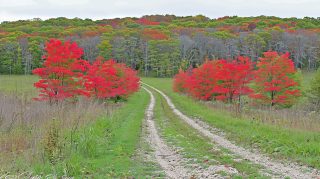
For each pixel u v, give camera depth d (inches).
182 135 929.5
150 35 5935.0
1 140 686.5
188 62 5002.5
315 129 839.7
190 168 540.1
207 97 1770.4
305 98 2065.7
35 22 7736.2
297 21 7224.4
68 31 6294.3
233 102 1668.3
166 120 1365.7
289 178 460.4
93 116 1052.5
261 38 5226.4
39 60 4820.4
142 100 2507.4
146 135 942.4
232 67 1486.2
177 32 6648.6
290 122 933.2
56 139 577.0
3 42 4842.5
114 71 1662.2
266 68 1466.5
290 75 1777.8
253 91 1514.5
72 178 471.5
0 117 815.7
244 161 578.6
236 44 5290.4
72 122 857.5
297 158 581.9
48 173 494.3
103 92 1571.1
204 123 1168.8
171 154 668.1
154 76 5118.1
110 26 7199.8
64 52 1249.4
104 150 674.2
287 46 5103.3
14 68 4638.3
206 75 1745.8
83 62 1310.3
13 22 7677.2
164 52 5083.7
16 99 1117.7
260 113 1180.5
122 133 922.1
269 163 559.8
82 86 1483.8
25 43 4751.5
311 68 4911.4
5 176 471.2
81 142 639.1
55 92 1259.2
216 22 7751.0
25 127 784.3
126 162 577.6
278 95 1478.8
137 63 5462.6
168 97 2728.8
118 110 1592.0
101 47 5315.0
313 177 466.9
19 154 607.2
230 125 1015.0
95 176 482.6
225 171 505.4
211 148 716.0
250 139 779.4
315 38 5172.2
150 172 514.9
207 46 5270.7
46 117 887.7
